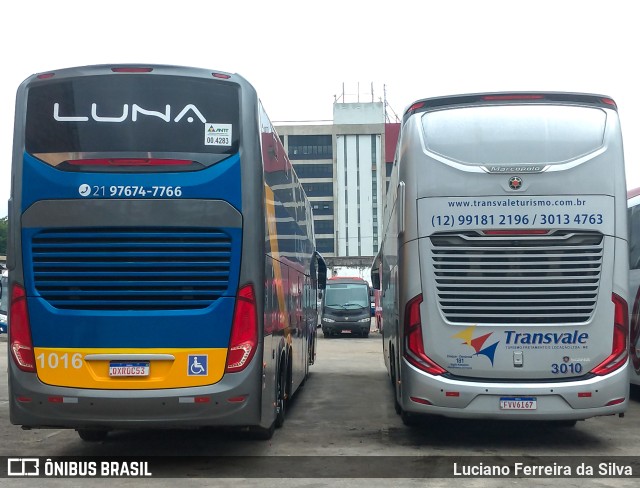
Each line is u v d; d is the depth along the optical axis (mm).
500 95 7812
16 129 6863
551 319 7496
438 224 7648
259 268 6816
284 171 9336
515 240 7555
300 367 12188
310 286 15219
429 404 7539
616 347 7488
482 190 7602
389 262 12133
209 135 6824
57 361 6613
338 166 80562
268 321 7359
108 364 6598
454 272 7605
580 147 7613
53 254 6691
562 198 7531
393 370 10789
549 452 7785
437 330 7598
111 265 6672
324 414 10594
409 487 6285
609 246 7523
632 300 11945
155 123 6793
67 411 6547
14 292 6738
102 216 6656
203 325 6652
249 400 6664
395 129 80375
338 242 79688
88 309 6664
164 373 6609
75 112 6805
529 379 7469
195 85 6883
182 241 6711
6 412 10703
